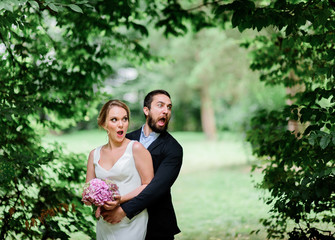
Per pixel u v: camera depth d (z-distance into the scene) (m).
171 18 6.30
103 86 5.78
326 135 3.39
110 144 3.25
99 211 3.04
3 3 3.35
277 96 10.84
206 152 22.39
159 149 3.34
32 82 4.94
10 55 4.83
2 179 3.90
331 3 3.82
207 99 28.62
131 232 3.15
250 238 5.56
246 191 10.30
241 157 18.95
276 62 5.93
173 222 3.43
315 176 3.61
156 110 3.38
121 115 3.17
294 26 3.83
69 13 5.25
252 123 5.39
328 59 3.68
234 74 17.41
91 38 6.17
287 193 3.92
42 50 5.01
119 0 5.53
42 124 5.32
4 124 4.67
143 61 6.62
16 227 4.43
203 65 19.97
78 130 32.28
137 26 6.05
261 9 3.85
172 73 27.02
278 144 4.41
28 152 4.79
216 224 7.13
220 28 6.84
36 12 5.19
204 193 10.85
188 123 39.09
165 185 3.17
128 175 3.14
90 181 2.99
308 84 5.31
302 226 5.33
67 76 5.20
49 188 4.70
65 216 4.67
